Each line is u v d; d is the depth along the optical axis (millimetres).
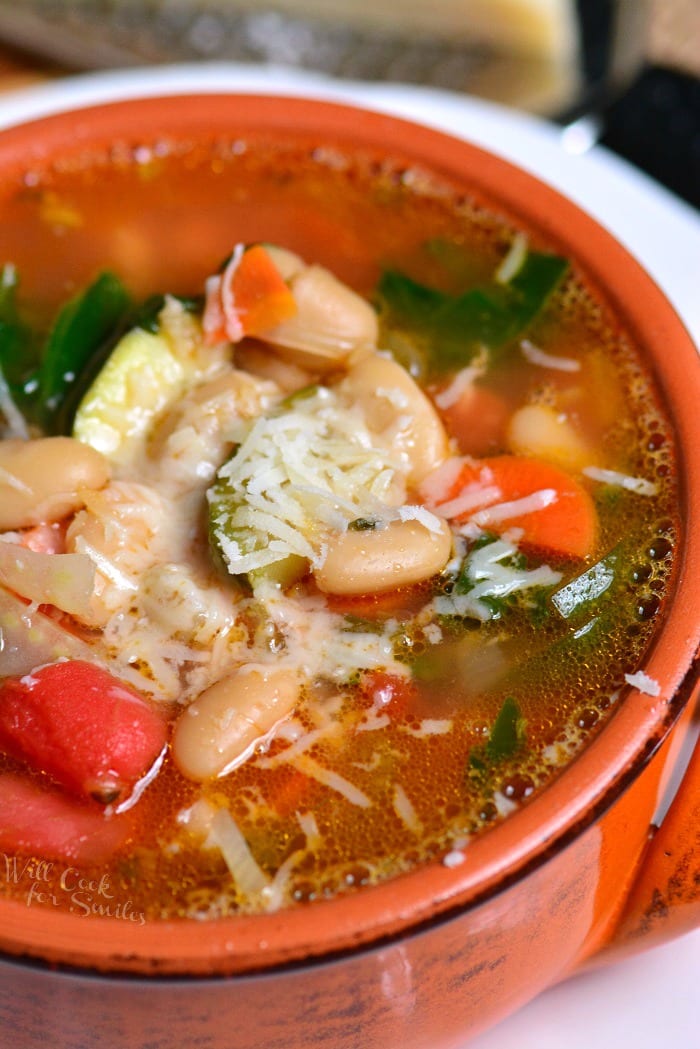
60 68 401
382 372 284
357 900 244
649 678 256
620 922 275
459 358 301
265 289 291
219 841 253
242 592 271
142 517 275
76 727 255
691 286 337
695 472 274
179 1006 246
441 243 317
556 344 301
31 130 323
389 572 268
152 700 263
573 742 258
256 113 325
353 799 256
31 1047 262
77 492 275
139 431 291
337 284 297
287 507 269
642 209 345
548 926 261
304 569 270
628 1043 281
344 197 325
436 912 244
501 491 281
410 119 326
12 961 244
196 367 295
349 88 360
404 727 262
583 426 290
